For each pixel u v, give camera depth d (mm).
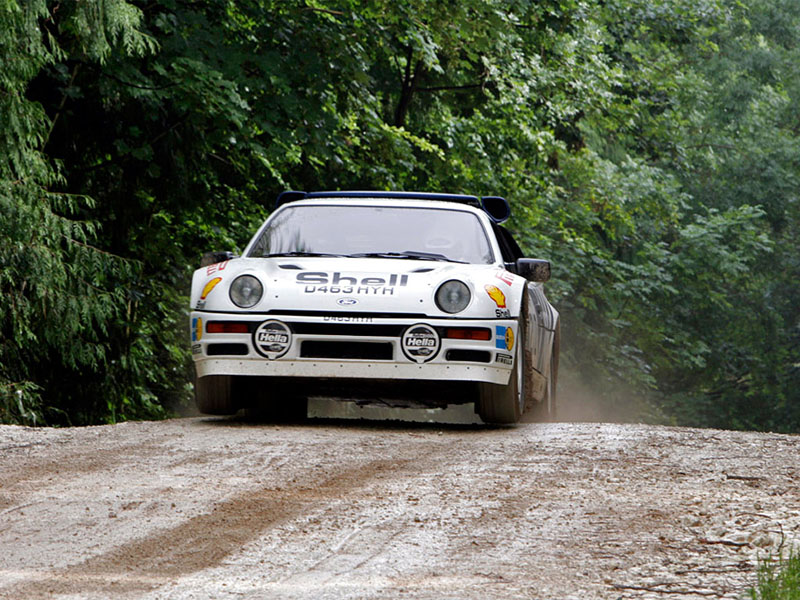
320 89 57344
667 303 109812
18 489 20016
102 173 55844
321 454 23547
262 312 27953
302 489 19766
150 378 57156
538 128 83312
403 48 71062
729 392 128875
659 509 18125
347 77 59906
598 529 16844
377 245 30188
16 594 13688
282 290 28000
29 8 41594
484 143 80562
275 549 15758
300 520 17406
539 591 13727
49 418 51125
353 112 65000
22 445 25469
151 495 19281
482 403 28516
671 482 20500
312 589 13828
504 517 17609
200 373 28812
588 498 19000
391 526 17031
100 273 45500
